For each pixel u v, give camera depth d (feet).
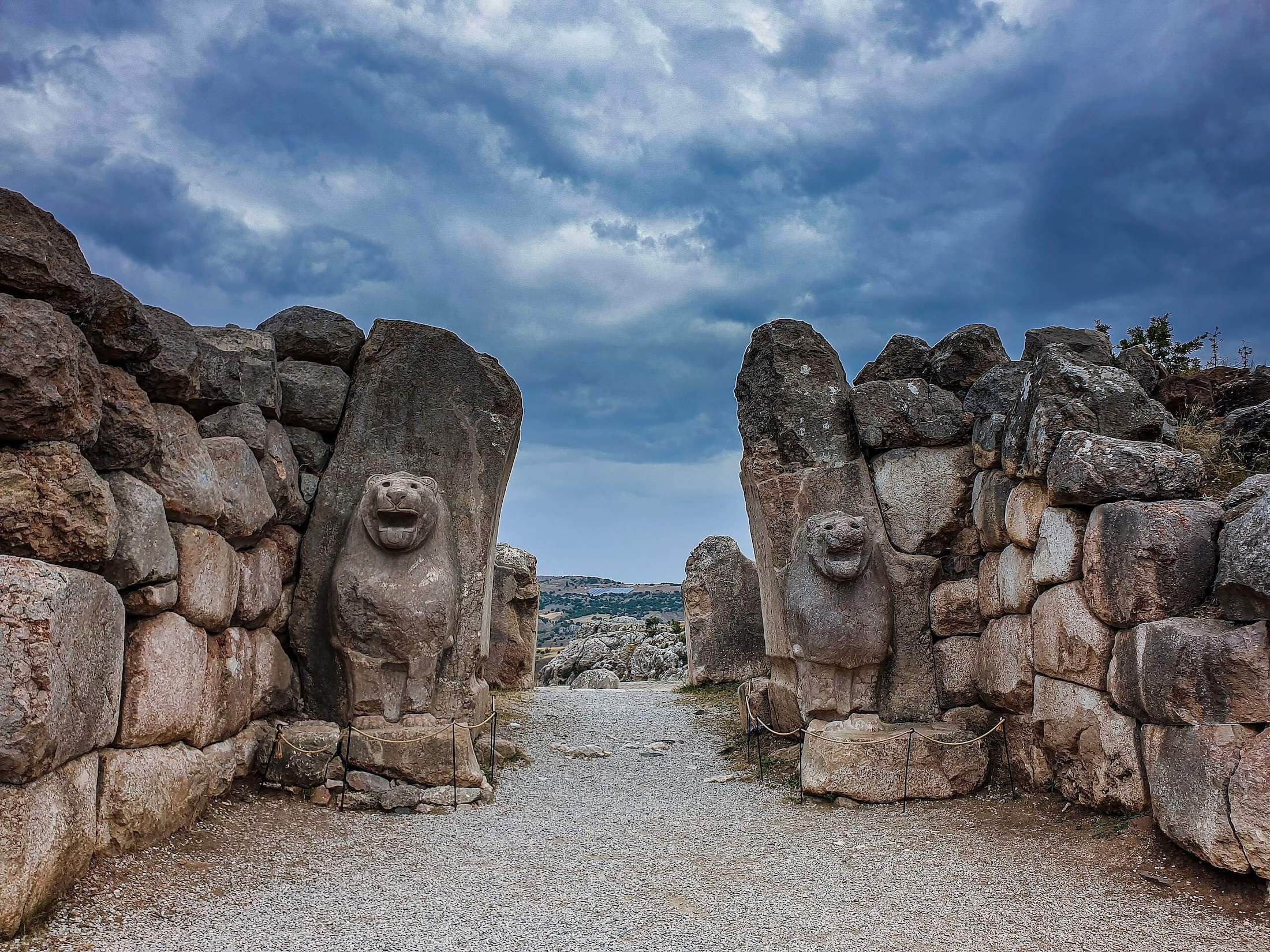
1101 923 13.70
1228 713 14.49
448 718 22.63
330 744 20.92
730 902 14.88
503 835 19.13
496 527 25.39
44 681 12.09
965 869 16.40
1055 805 19.58
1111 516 17.39
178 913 13.41
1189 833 14.70
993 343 25.80
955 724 23.09
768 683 27.73
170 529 16.97
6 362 12.80
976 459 24.21
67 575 12.94
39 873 12.11
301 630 22.79
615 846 18.38
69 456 13.79
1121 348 31.55
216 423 20.51
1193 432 22.80
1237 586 15.10
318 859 16.74
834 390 25.75
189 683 16.99
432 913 14.15
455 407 24.50
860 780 21.48
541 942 13.14
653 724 31.50
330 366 24.43
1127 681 16.69
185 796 16.67
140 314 15.78
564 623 188.96
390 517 21.89
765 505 25.40
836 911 14.47
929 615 24.22
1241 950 12.59
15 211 13.44
